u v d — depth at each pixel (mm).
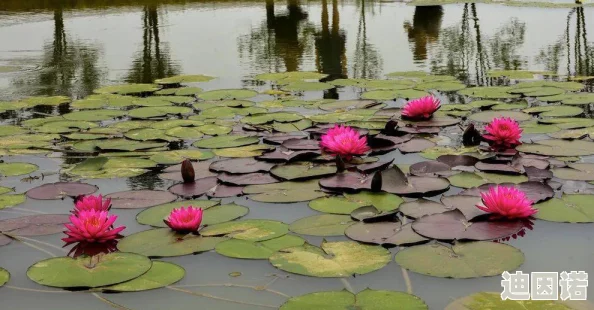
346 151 3348
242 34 8203
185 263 2361
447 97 4898
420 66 6164
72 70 6324
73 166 3527
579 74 5582
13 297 2156
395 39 7691
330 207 2811
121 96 5121
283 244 2465
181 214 2576
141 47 7488
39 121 4441
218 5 11055
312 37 7914
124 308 2068
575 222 2635
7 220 2779
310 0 11328
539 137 3855
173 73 6086
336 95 5086
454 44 7277
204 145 3832
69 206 2965
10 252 2498
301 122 4250
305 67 6250
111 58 6906
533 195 2865
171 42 7773
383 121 4242
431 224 2596
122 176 3334
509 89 5016
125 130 4176
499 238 2484
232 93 5117
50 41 7961
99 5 11172
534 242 2471
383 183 3049
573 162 3361
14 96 5270
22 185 3256
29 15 10109
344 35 8039
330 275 2227
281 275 2256
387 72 5938
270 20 9258
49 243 2570
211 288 2182
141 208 2898
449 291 2125
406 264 2299
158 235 2582
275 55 6867
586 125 3955
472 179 3100
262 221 2680
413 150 3643
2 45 7742
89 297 2141
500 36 7660
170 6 11055
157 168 3475
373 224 2621
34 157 3721
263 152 3646
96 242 2541
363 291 2082
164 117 4500
